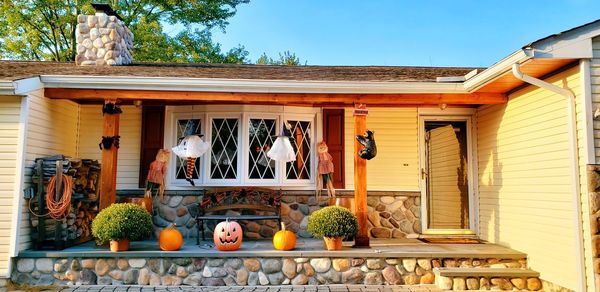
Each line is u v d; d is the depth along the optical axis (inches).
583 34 156.0
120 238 198.7
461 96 222.7
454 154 281.4
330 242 206.8
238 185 251.1
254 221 262.2
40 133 213.9
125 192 266.4
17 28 571.5
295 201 263.7
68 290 187.3
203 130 257.8
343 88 215.0
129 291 186.5
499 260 204.1
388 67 319.0
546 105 186.1
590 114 157.0
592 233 154.5
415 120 272.4
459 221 274.8
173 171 265.1
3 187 195.9
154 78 209.2
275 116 259.9
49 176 204.8
